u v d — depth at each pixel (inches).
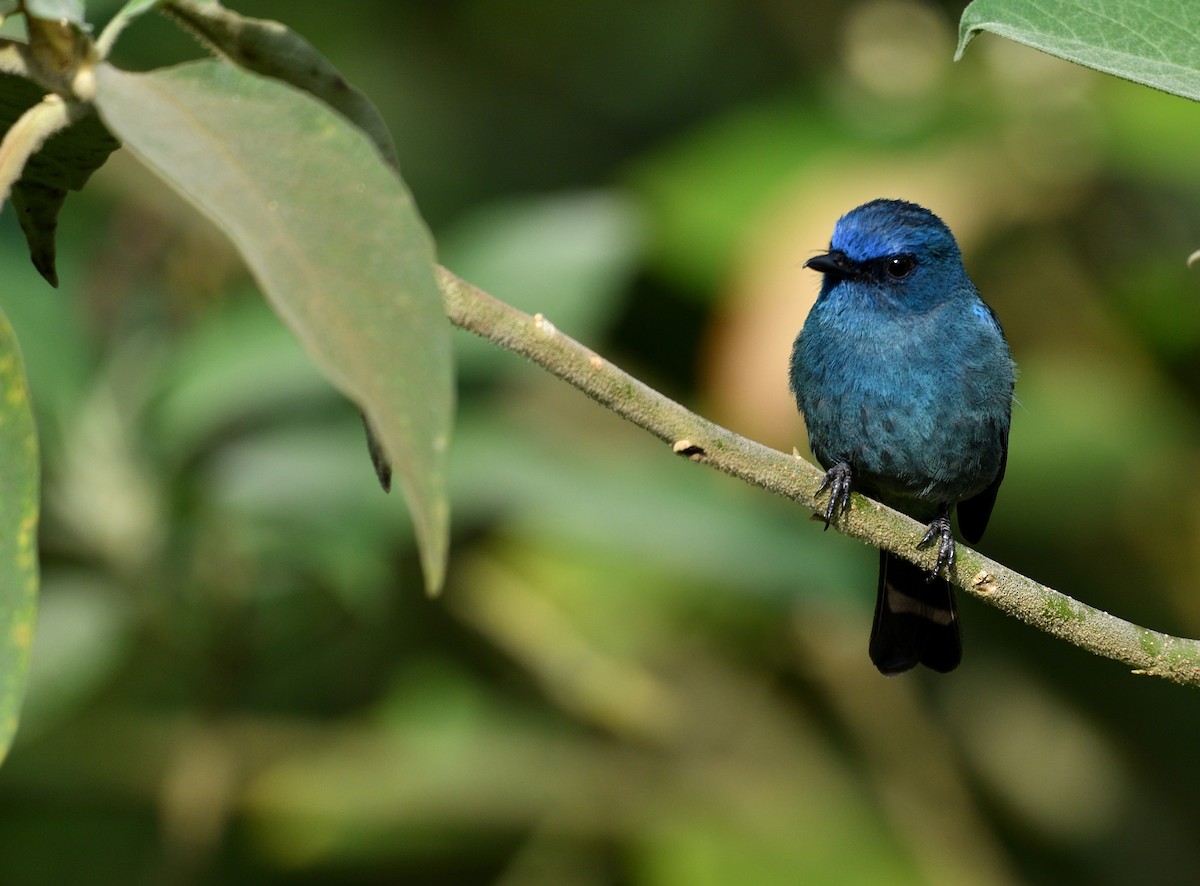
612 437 464.4
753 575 374.9
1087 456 510.0
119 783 426.6
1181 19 194.1
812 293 429.4
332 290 150.8
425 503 144.3
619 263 393.1
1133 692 489.7
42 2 165.8
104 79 160.9
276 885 441.7
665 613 484.4
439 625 447.5
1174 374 512.1
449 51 636.1
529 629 435.2
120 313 395.5
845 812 444.8
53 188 197.5
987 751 490.0
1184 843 484.1
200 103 159.0
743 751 466.6
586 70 629.0
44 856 455.5
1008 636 487.2
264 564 385.1
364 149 155.9
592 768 443.5
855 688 479.2
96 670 389.4
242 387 377.1
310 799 422.9
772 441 426.3
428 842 438.9
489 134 622.2
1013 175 462.3
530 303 384.8
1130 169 451.2
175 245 410.6
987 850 461.7
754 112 473.1
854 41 505.0
